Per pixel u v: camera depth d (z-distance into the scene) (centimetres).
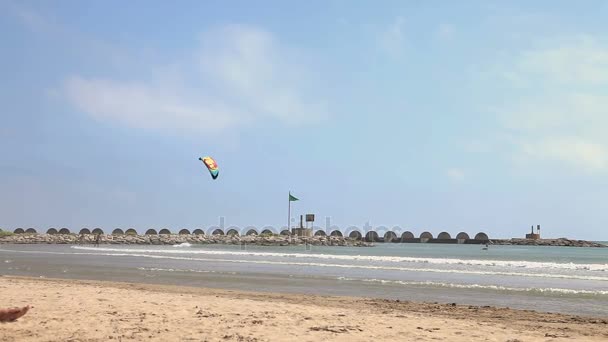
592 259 6838
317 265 3744
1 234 12875
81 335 967
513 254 8625
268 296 1870
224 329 1065
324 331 1077
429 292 2089
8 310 1021
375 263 4056
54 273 2953
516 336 1087
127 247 9262
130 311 1282
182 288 2105
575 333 1164
